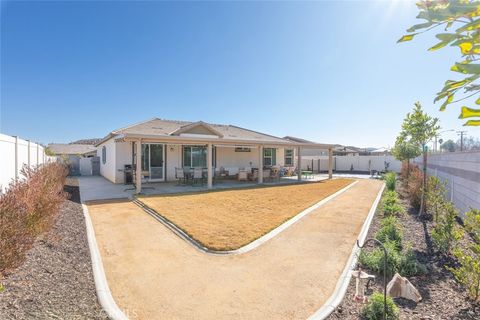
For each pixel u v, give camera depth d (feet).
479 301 10.69
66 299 10.57
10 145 23.18
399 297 11.21
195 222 22.22
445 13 2.70
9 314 8.85
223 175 55.98
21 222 12.15
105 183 49.34
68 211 25.62
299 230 20.70
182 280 12.76
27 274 11.89
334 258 15.43
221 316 9.99
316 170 98.53
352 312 10.31
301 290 11.89
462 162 23.84
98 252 16.11
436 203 22.25
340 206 29.96
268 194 37.83
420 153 39.99
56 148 108.88
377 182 56.29
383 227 19.72
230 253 16.08
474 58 3.17
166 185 46.44
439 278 12.97
